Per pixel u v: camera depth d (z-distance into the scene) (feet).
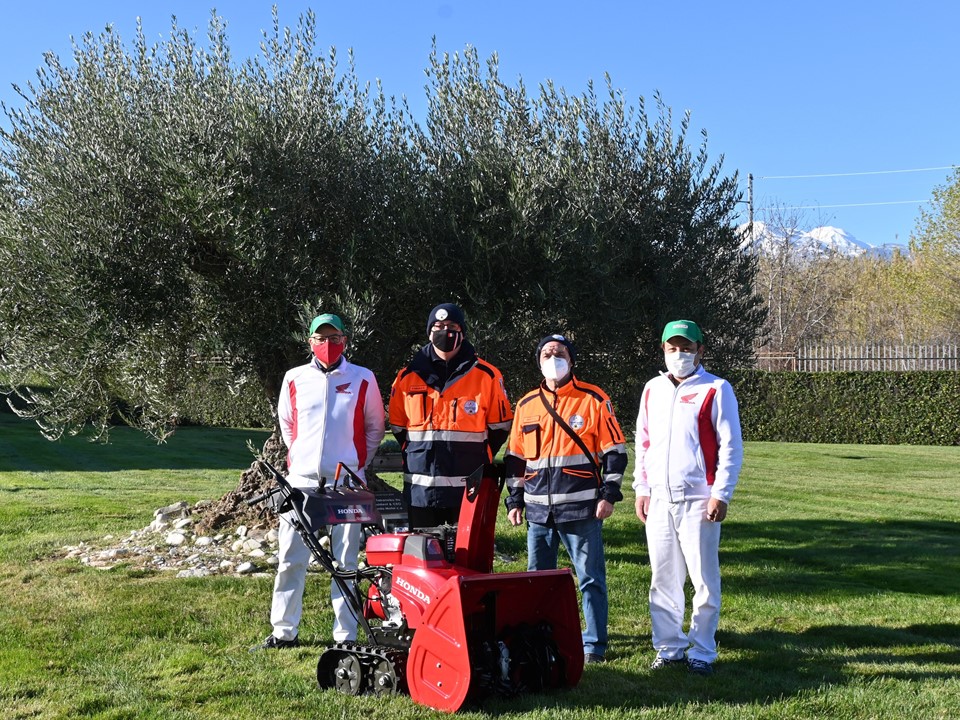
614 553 30.78
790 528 37.60
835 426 86.38
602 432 18.35
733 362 29.48
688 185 28.43
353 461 19.29
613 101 27.61
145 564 25.63
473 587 14.89
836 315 143.84
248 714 14.75
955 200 108.78
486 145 26.81
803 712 15.14
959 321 112.57
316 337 19.21
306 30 26.71
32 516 35.86
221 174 24.08
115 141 24.93
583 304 26.68
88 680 16.49
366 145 27.17
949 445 82.84
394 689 15.62
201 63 26.81
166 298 25.35
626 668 17.62
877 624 22.09
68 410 26.30
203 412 31.32
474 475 16.40
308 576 24.50
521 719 14.58
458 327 18.70
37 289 24.89
